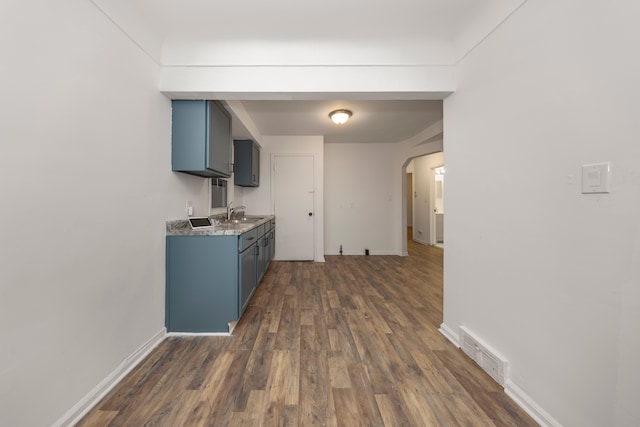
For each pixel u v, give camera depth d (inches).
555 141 43.3
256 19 65.7
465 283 68.9
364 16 65.0
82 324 48.4
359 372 60.1
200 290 78.5
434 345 72.1
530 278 48.6
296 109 122.9
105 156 53.9
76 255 47.1
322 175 177.2
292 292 115.3
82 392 48.1
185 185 90.6
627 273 33.9
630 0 33.1
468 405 50.4
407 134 173.5
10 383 36.7
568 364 41.5
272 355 67.0
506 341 54.8
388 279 136.2
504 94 54.7
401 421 46.4
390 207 205.2
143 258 67.2
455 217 73.4
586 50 38.2
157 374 59.3
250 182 151.9
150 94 69.8
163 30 69.4
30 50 38.8
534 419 46.8
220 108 92.7
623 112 33.9
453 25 68.3
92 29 50.1
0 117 35.1
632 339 33.6
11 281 36.7
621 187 34.3
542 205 45.9
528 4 48.3
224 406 49.8
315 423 46.0
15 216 37.1
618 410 35.1
